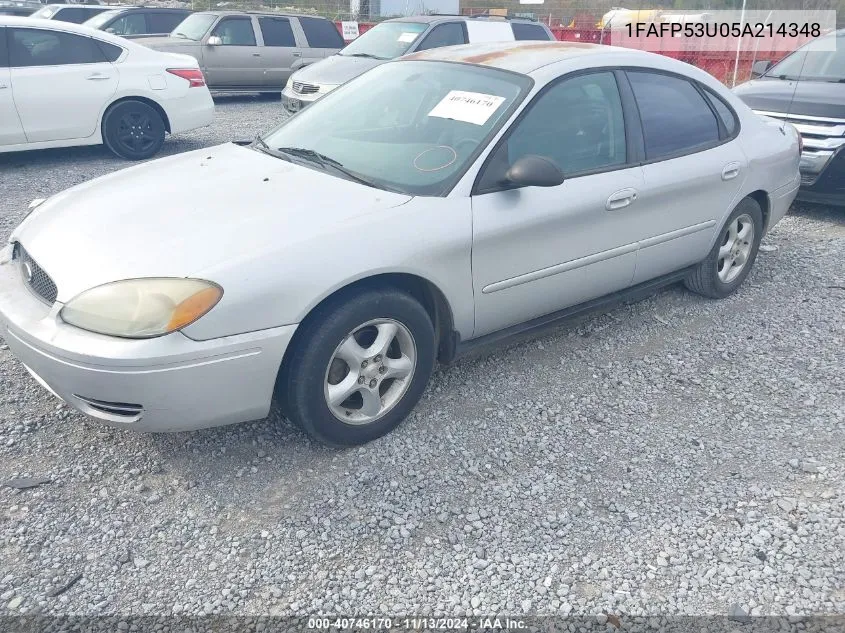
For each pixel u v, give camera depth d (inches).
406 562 104.6
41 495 114.0
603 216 150.9
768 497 120.0
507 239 135.5
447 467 124.6
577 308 160.7
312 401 117.5
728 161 179.2
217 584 99.7
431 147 139.9
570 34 674.8
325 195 127.5
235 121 445.7
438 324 135.9
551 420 139.5
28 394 140.3
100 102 329.1
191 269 107.6
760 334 178.9
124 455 124.0
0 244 218.4
